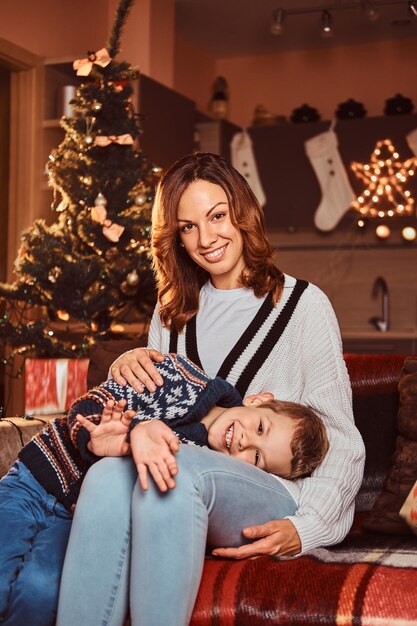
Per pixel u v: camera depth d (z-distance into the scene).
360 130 5.37
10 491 1.85
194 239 2.05
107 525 1.58
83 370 2.73
